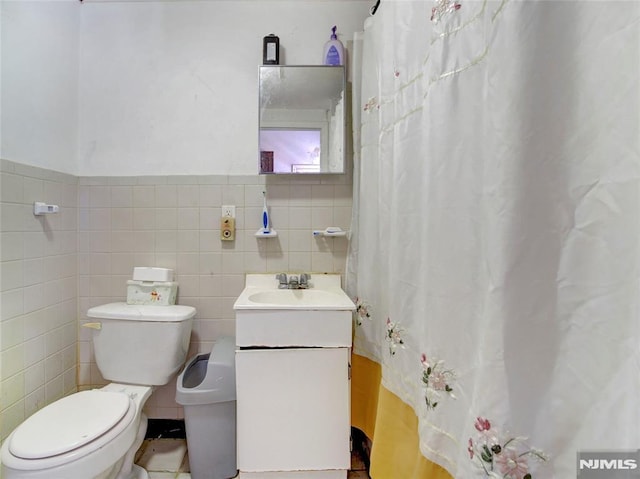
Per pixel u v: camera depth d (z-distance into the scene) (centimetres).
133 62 149
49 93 129
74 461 84
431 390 73
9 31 111
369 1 152
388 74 109
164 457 135
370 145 127
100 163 148
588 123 45
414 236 88
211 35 150
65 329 138
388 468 93
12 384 111
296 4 152
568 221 47
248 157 151
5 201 109
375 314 123
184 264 150
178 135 150
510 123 51
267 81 146
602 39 43
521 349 51
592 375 45
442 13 70
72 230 143
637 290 41
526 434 51
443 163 70
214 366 119
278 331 112
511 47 51
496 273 54
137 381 128
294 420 113
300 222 152
